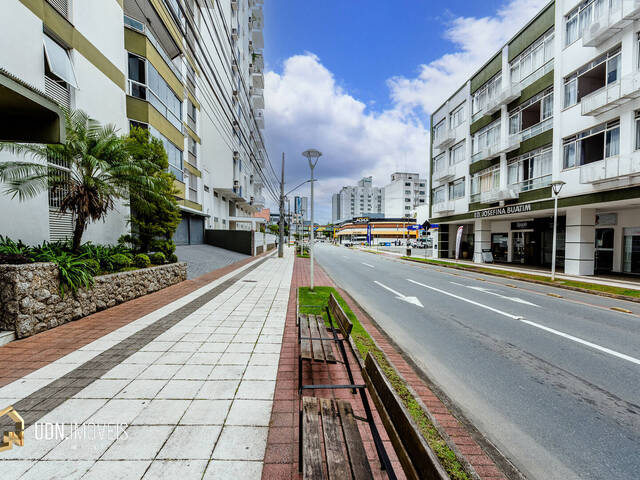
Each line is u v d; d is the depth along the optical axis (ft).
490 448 8.58
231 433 8.29
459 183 78.43
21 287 15.16
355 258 89.25
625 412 10.74
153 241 33.99
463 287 37.58
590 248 47.47
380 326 20.49
